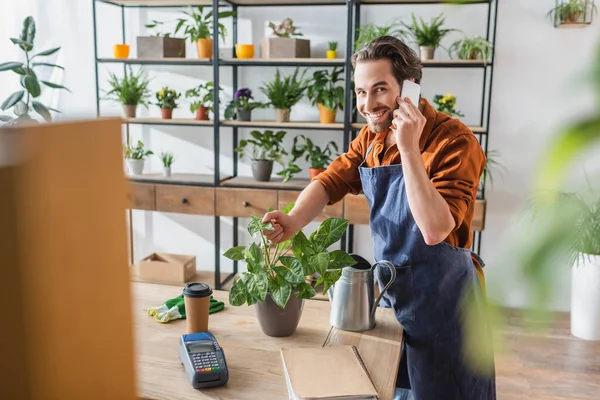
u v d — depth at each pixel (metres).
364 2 3.72
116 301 0.27
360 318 1.62
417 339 1.74
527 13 3.61
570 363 3.08
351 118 3.74
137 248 4.43
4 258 0.23
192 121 3.81
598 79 0.15
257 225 1.58
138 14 4.15
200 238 4.33
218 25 3.77
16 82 4.36
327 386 1.23
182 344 1.40
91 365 0.27
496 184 3.79
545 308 0.16
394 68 1.55
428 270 1.69
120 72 4.24
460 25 3.69
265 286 1.49
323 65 3.67
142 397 1.25
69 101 4.33
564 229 0.16
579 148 0.16
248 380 1.33
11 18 4.30
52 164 0.24
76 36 4.25
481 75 3.73
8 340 0.24
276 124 3.68
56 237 0.25
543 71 3.65
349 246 3.78
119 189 0.27
